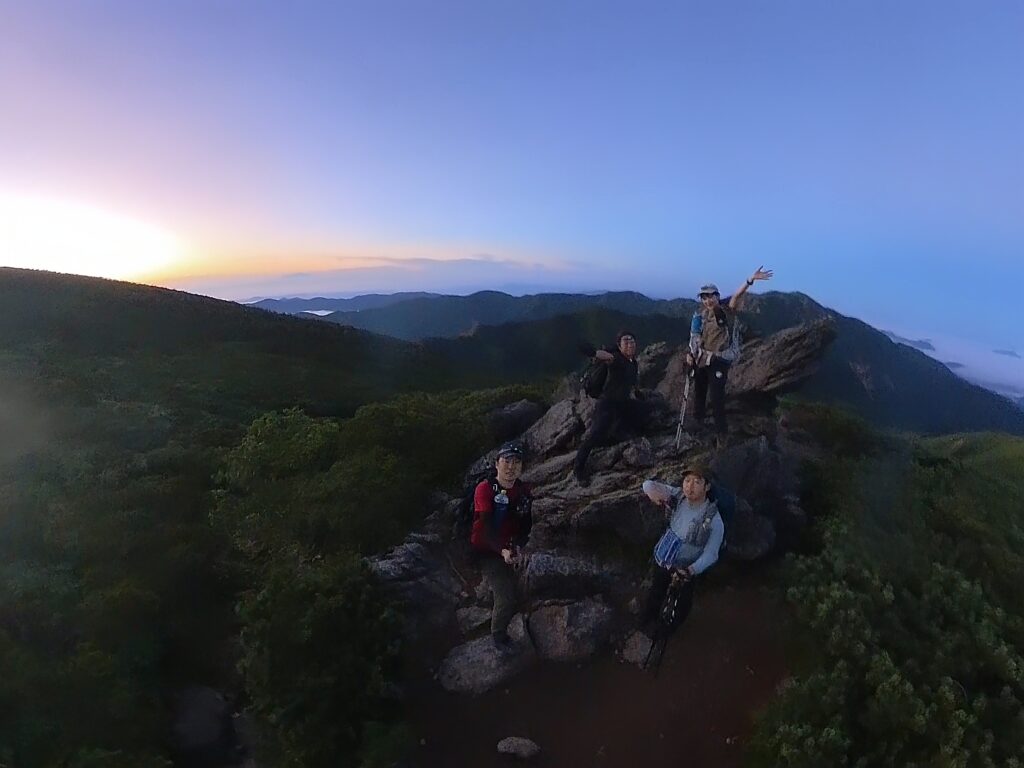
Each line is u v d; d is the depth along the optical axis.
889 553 10.49
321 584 8.64
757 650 8.90
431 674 8.59
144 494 12.88
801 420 14.77
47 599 8.94
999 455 30.92
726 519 7.79
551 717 8.04
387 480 11.80
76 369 35.34
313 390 44.28
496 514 7.99
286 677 7.74
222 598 10.16
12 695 7.07
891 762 7.04
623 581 9.84
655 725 7.93
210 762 7.50
